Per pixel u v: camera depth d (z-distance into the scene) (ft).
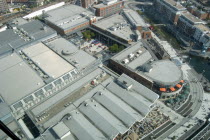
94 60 614.34
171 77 581.94
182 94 587.27
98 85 533.96
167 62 645.92
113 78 563.48
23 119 475.72
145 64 610.24
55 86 521.24
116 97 501.56
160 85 565.94
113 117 449.06
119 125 430.20
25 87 495.00
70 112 451.12
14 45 653.30
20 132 412.16
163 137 468.75
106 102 479.82
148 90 514.27
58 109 465.47
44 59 598.34
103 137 406.21
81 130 415.23
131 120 437.99
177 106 553.23
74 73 559.38
